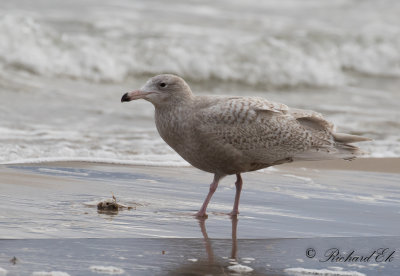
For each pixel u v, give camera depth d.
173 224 9.68
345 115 21.11
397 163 15.40
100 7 33.47
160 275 7.54
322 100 24.14
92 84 23.66
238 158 10.43
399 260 8.69
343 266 8.35
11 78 22.30
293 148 10.71
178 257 8.21
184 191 11.83
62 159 13.44
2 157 13.38
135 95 10.27
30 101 20.02
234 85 26.47
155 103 10.40
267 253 8.65
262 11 38.09
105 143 15.83
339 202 11.64
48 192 10.90
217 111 10.26
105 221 9.52
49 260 7.76
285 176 13.52
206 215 10.30
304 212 10.85
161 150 15.49
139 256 8.14
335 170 14.42
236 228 9.73
